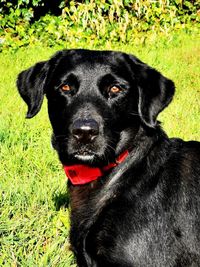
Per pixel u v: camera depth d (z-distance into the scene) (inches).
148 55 99.3
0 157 55.6
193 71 90.5
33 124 64.6
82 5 114.3
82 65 39.6
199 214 38.0
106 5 114.7
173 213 37.5
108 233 37.2
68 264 41.1
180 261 37.5
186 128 62.4
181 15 127.0
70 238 39.6
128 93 39.2
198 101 74.5
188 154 39.5
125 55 40.6
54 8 123.5
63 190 48.9
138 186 37.7
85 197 39.3
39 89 41.7
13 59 99.1
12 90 78.9
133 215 37.1
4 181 50.7
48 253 41.6
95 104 38.3
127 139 38.8
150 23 119.2
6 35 112.6
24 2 117.1
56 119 40.2
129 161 38.5
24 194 48.3
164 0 120.6
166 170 38.5
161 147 39.1
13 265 41.0
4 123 63.5
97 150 37.7
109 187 38.4
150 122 38.4
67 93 39.4
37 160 54.7
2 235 43.8
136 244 36.7
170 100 39.9
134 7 117.1
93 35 112.5
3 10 118.0
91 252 38.0
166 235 37.2
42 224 45.1
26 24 116.3
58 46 110.7
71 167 39.4
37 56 100.7
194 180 38.5
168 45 109.3
